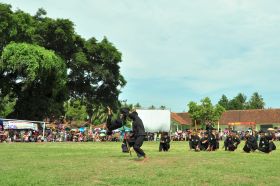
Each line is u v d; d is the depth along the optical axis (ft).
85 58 211.41
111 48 222.07
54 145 118.83
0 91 194.18
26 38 189.57
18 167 46.65
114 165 48.32
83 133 191.01
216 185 35.17
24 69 174.09
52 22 200.34
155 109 189.16
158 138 197.47
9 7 183.21
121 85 230.07
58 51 211.00
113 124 56.29
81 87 226.38
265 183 37.01
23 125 160.25
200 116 287.89
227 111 353.51
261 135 86.33
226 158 60.34
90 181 36.50
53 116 202.08
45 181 35.96
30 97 191.83
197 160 55.62
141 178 38.01
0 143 130.72
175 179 38.11
